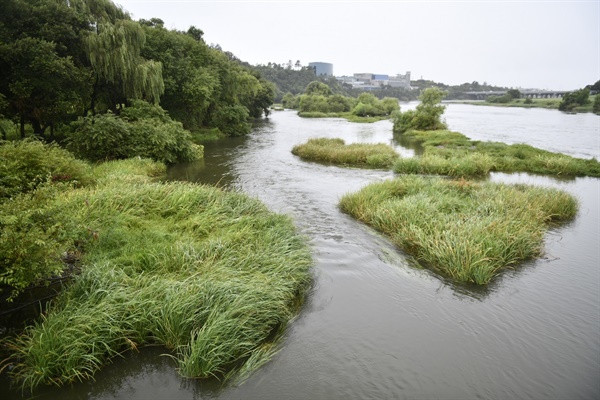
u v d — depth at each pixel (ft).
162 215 39.04
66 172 48.29
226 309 23.20
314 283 30.32
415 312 26.53
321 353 22.00
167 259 28.19
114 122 73.31
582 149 116.67
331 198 56.59
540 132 171.32
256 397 18.66
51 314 21.31
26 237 21.49
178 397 18.54
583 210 53.72
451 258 32.63
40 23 78.13
